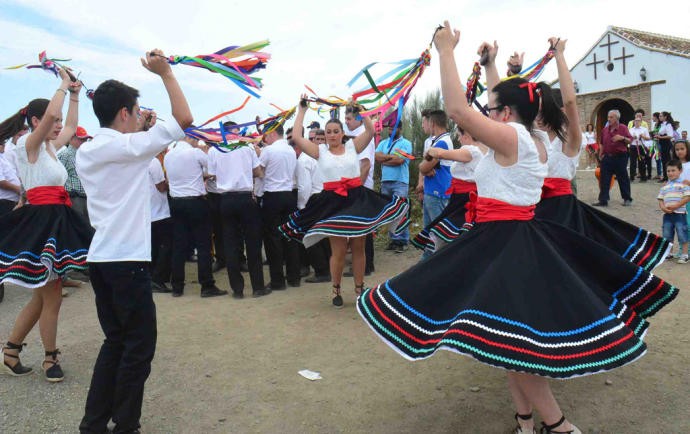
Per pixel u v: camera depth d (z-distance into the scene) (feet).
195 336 13.79
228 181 17.53
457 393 10.00
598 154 30.55
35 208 10.93
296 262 19.52
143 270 8.19
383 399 9.88
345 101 15.25
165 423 9.25
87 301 17.39
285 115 15.38
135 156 8.05
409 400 9.80
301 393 10.27
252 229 17.94
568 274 6.87
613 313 6.81
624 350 6.36
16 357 11.29
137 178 8.25
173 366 11.77
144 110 11.61
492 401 9.62
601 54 64.44
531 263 6.99
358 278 16.55
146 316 8.22
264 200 18.89
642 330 7.30
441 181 17.92
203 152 18.44
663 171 38.55
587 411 9.07
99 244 8.06
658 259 9.59
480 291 6.76
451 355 11.89
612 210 28.48
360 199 15.70
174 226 18.34
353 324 14.40
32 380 11.12
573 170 10.66
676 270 18.58
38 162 10.88
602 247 7.48
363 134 15.74
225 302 17.38
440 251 7.55
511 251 7.10
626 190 29.25
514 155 7.32
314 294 18.03
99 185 8.13
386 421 9.08
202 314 15.90
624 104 69.21
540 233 7.38
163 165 20.01
